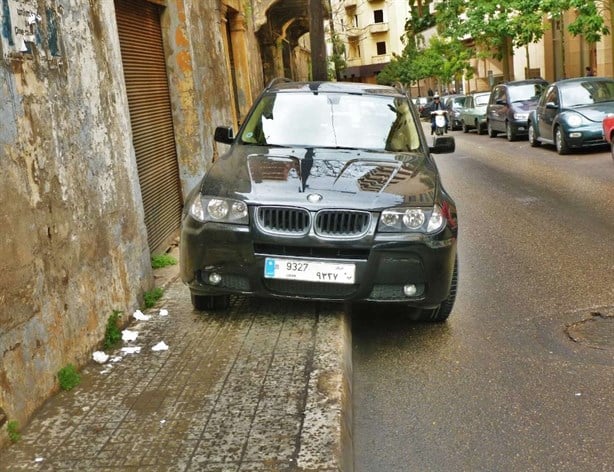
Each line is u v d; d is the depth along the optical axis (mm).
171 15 8906
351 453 3623
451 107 33969
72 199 4484
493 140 24312
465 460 3592
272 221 4852
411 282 4891
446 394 4367
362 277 4812
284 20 23578
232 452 3410
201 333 5070
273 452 3398
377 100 6707
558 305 5934
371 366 4875
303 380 4203
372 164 5551
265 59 22500
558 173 13922
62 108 4449
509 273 7008
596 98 17203
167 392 4105
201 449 3447
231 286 5023
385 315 5902
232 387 4141
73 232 4461
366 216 4797
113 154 5285
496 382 4496
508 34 30766
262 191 4965
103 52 5266
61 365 4215
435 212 4969
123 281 5289
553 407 4117
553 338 5199
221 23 12656
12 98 3809
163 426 3693
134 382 4266
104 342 4848
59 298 4223
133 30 7832
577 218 9375
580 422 3926
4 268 3584
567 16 34562
